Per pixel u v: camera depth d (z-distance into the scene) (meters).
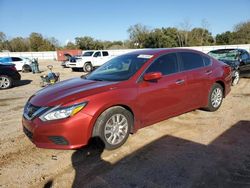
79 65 21.08
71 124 3.73
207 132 4.87
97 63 21.44
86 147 4.32
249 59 11.11
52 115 3.77
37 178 3.51
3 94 10.17
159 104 4.74
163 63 4.97
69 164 3.83
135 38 66.19
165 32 62.66
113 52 39.91
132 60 5.02
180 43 60.78
